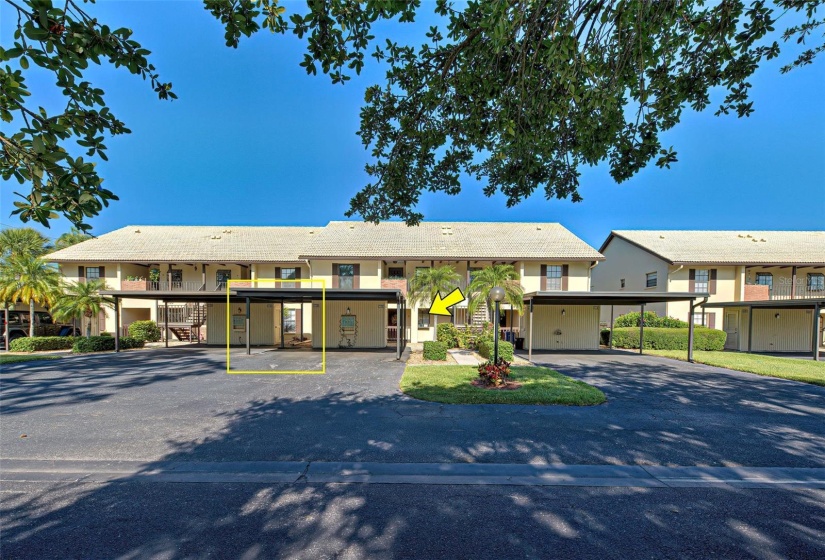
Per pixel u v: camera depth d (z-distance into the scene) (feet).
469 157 16.85
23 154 6.91
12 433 16.69
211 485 11.84
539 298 46.73
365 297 46.26
